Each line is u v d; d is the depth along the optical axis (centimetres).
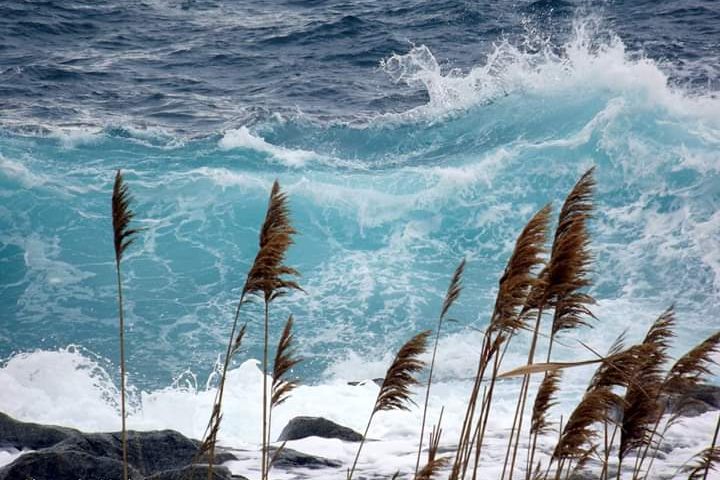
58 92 5144
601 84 4406
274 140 4447
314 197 3791
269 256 775
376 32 6341
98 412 2253
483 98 4644
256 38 6378
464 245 3597
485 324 2994
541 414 827
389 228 3675
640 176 3772
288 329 833
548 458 1609
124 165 4069
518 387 2431
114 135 4378
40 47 6156
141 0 7644
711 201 3588
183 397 2388
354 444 1788
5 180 3838
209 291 3275
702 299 3022
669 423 941
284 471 1573
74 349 2891
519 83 4638
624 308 2955
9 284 3303
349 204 3759
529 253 705
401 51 5903
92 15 7062
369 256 3512
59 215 3700
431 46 5938
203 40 6378
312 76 5491
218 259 3491
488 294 3228
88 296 3231
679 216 3531
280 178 3997
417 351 813
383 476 1541
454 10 6669
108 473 1425
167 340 2936
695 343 2720
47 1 7312
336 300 3173
